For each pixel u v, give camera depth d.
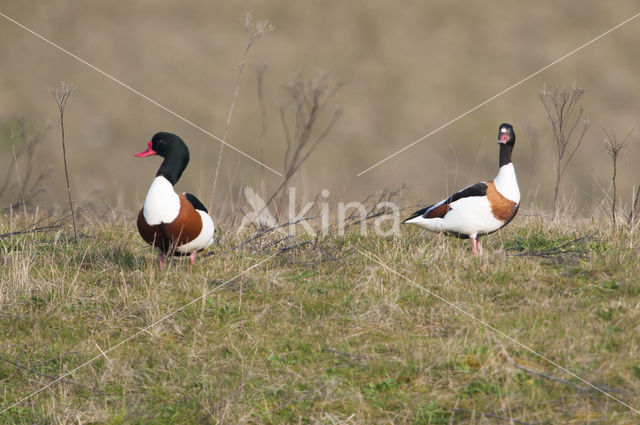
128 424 9.04
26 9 44.91
